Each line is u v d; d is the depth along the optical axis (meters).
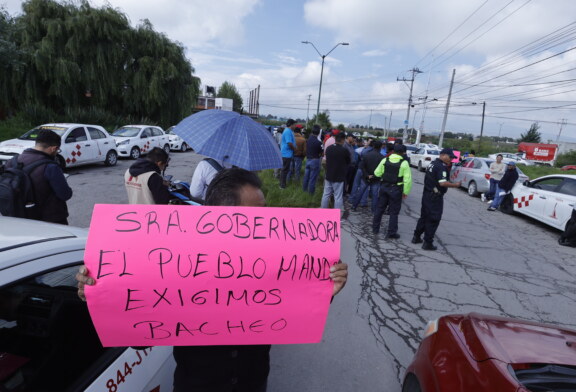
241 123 3.46
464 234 7.39
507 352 1.92
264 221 1.30
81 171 11.34
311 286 1.31
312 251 1.31
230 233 1.27
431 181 5.78
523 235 7.77
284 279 1.29
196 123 3.54
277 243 1.29
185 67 23.45
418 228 6.25
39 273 1.41
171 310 1.23
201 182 3.62
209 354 1.31
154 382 1.79
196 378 1.31
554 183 8.48
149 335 1.24
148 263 1.20
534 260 6.02
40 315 1.45
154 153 3.66
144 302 1.21
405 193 6.20
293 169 10.48
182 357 1.33
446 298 4.29
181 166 14.25
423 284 4.65
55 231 1.74
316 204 8.21
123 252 1.20
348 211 7.93
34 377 1.41
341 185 7.13
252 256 1.27
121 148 14.43
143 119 21.89
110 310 1.20
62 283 1.56
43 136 3.05
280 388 2.67
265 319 1.29
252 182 1.40
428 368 2.15
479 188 12.24
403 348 3.24
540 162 40.09
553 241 7.45
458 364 1.98
